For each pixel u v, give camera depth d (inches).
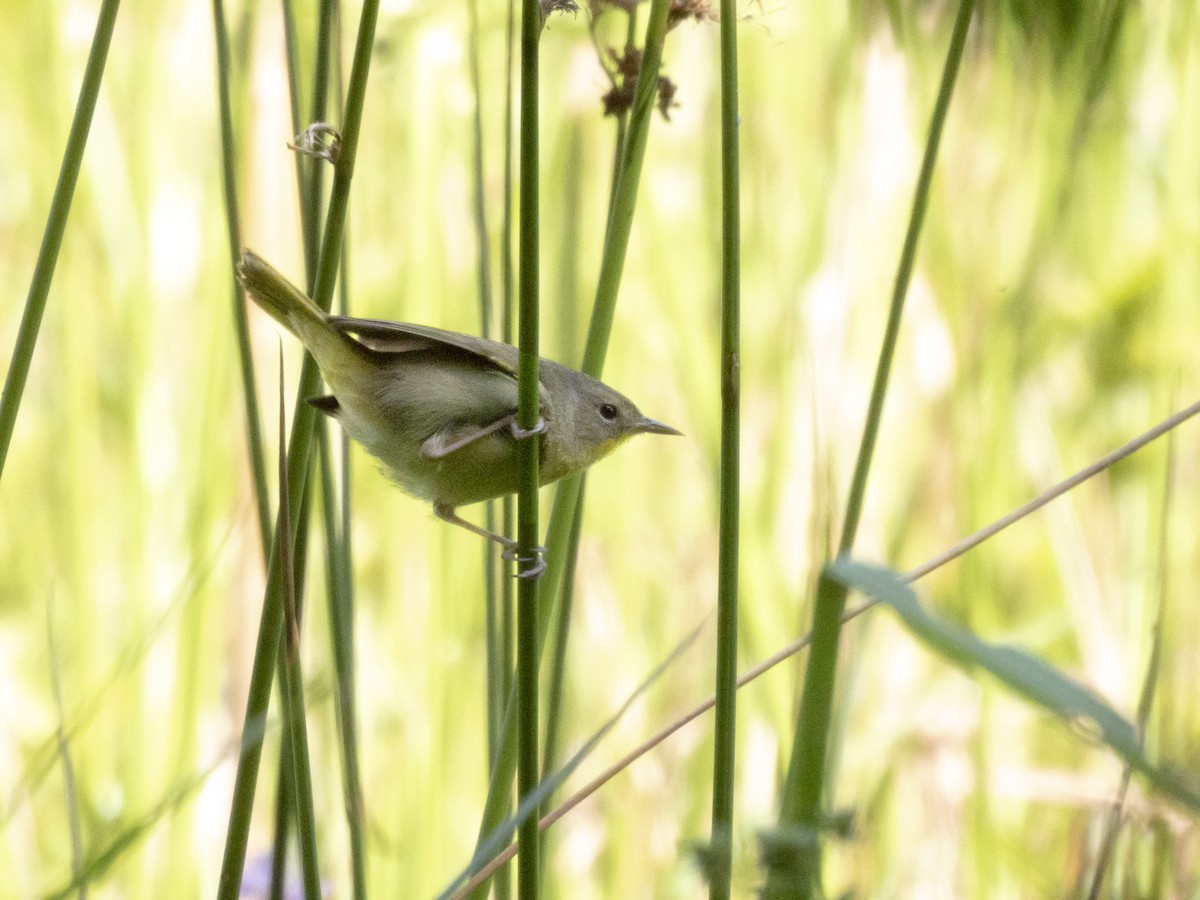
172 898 198.1
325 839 198.7
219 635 200.5
